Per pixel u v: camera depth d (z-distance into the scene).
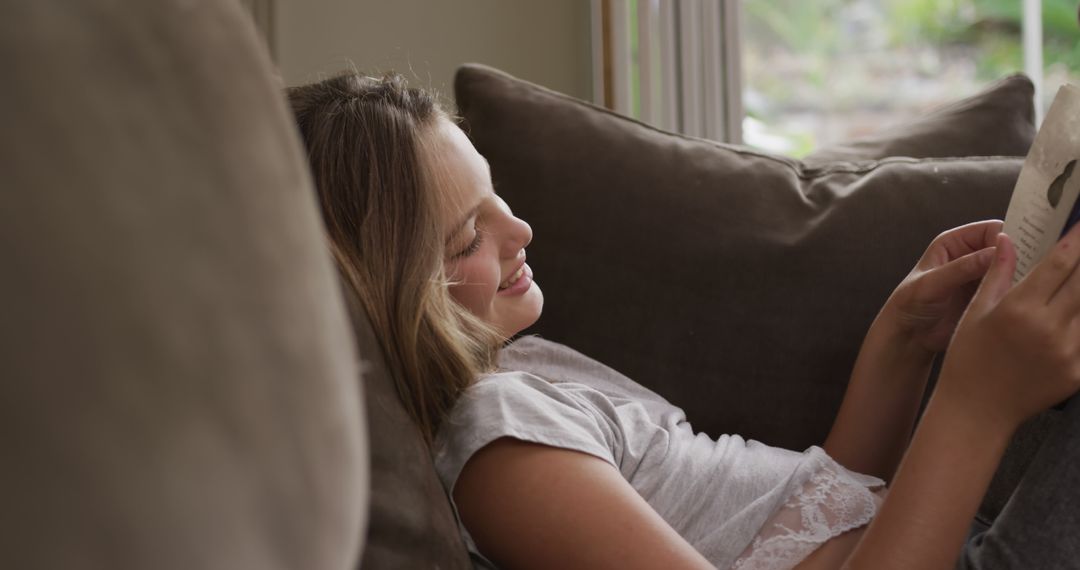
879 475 1.00
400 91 0.90
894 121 4.82
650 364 1.11
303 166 0.24
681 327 1.11
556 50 2.10
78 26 0.19
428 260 0.83
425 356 0.80
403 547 0.62
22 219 0.17
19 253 0.17
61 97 0.18
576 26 2.10
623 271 1.13
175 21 0.21
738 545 0.81
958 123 1.32
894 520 0.70
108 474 0.17
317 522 0.21
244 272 0.20
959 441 0.70
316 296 0.22
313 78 2.06
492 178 1.20
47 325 0.17
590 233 1.15
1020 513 0.71
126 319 0.18
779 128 4.82
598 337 1.12
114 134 0.19
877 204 1.11
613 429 0.88
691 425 1.08
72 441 0.17
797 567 0.80
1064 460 0.69
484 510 0.75
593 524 0.71
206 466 0.19
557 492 0.73
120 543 0.17
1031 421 0.86
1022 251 0.75
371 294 0.80
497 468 0.75
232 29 0.22
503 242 0.93
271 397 0.20
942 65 4.83
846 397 1.02
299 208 0.22
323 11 2.05
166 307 0.18
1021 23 4.77
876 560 0.70
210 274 0.19
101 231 0.18
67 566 0.17
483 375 0.84
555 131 1.21
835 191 1.15
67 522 0.17
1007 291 0.71
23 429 0.17
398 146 0.85
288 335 0.21
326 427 0.21
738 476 0.86
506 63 2.10
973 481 0.70
